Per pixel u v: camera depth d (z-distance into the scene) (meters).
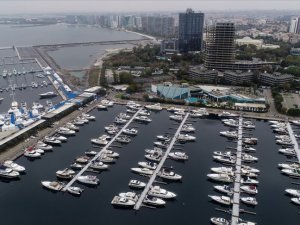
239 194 187.75
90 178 196.62
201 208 177.62
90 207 176.25
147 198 180.50
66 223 162.62
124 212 173.50
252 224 160.50
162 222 165.50
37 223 162.25
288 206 180.00
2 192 189.50
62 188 190.25
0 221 163.38
